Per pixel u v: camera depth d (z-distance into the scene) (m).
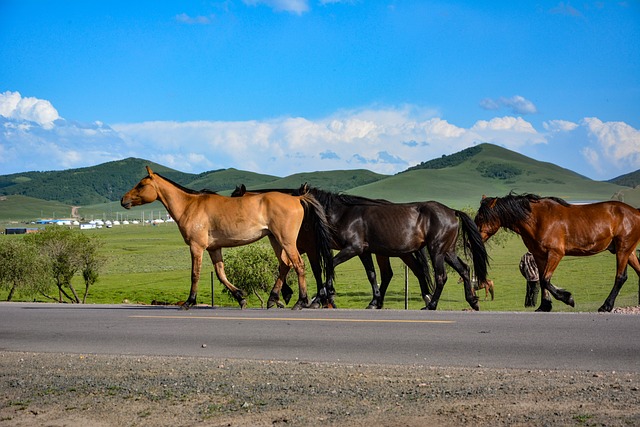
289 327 12.33
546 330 11.21
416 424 6.43
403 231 16.05
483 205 15.96
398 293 38.16
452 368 8.82
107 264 77.62
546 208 15.29
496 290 37.56
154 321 13.74
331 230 16.36
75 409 7.54
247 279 31.30
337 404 7.22
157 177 15.40
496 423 6.36
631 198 178.00
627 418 6.33
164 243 123.00
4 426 7.06
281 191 16.36
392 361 9.38
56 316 15.11
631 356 9.27
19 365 10.05
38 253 36.78
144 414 7.24
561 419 6.39
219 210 15.08
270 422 6.75
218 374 8.89
